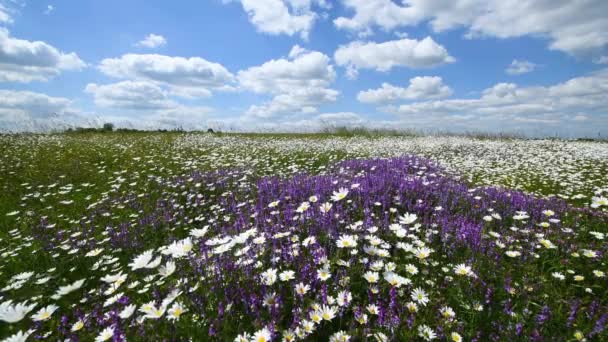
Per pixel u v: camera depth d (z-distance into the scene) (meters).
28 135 20.89
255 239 3.64
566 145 17.05
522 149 15.66
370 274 2.85
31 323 2.79
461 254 3.64
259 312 2.50
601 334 2.40
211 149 15.16
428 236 3.86
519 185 8.19
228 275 3.04
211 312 2.65
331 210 4.31
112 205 6.81
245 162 11.06
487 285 2.91
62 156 12.61
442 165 10.41
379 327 2.39
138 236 5.04
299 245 3.58
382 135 25.58
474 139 21.48
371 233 3.76
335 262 3.12
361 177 6.82
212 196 7.06
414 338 2.30
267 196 6.06
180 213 5.98
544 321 2.49
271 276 2.88
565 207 5.50
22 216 6.47
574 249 3.74
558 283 3.23
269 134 27.27
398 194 5.31
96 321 2.78
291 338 2.21
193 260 3.35
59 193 7.99
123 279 3.05
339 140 20.47
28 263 4.38
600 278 3.26
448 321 2.44
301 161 11.72
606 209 5.23
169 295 2.64
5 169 10.29
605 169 10.15
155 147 15.66
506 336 2.32
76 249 4.48
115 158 12.51
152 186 8.35
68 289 2.89
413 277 3.13
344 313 2.58
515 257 3.63
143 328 2.45
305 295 2.71
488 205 5.30
